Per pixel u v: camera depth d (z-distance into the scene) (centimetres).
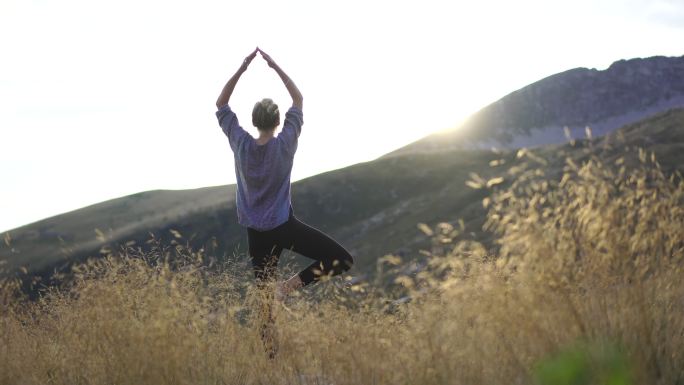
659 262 270
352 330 338
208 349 376
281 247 459
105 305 373
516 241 275
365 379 301
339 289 379
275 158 453
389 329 345
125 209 17225
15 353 409
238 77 484
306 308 386
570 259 275
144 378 329
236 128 470
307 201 14900
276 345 381
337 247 455
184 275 393
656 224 269
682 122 12519
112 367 345
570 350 273
